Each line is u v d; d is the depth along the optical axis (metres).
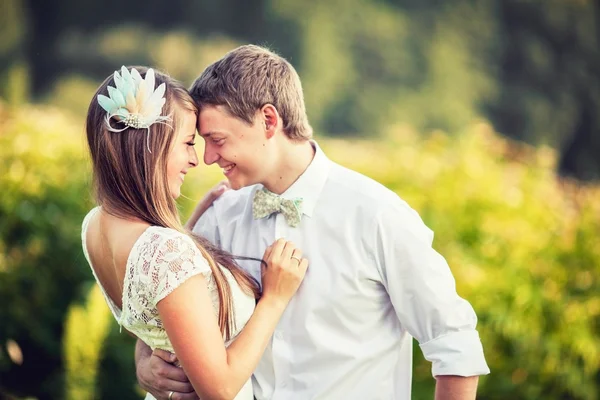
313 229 3.49
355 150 8.98
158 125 3.22
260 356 3.27
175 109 3.27
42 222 6.88
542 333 6.27
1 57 23.06
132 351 6.66
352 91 25.45
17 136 7.24
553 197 7.43
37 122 7.74
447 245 6.46
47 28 24.25
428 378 6.12
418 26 26.59
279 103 3.41
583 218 6.82
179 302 3.07
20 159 7.07
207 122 3.35
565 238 6.67
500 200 6.83
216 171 7.30
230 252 3.69
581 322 6.31
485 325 6.16
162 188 3.23
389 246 3.38
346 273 3.43
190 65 24.25
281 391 3.52
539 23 26.97
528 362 6.22
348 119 25.30
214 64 3.43
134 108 3.19
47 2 24.11
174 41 24.36
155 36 24.55
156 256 3.09
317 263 3.47
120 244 3.21
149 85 3.21
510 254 6.46
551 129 26.53
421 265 3.35
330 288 3.45
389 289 3.41
